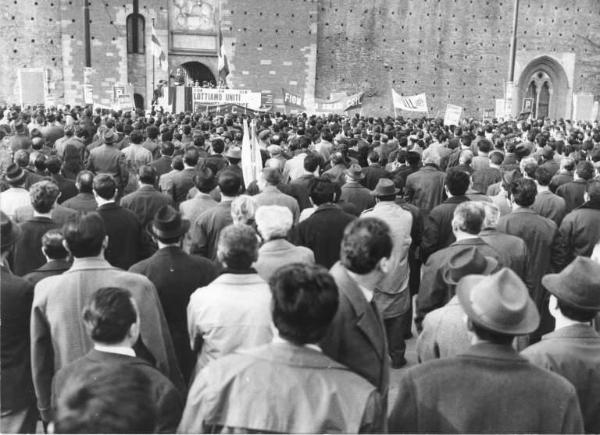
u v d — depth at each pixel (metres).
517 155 12.89
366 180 11.39
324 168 12.38
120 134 16.03
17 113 21.16
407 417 3.56
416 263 9.24
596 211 8.38
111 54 37.94
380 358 4.24
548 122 35.91
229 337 4.77
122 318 3.77
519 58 45.19
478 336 3.65
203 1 39.44
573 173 11.76
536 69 45.97
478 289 3.64
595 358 4.17
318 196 7.46
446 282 5.53
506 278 3.62
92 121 18.89
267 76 40.84
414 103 31.59
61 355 4.93
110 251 7.22
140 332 4.91
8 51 37.38
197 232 7.58
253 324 4.78
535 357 4.22
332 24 42.59
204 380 3.42
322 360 3.42
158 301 5.12
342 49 42.84
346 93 43.06
